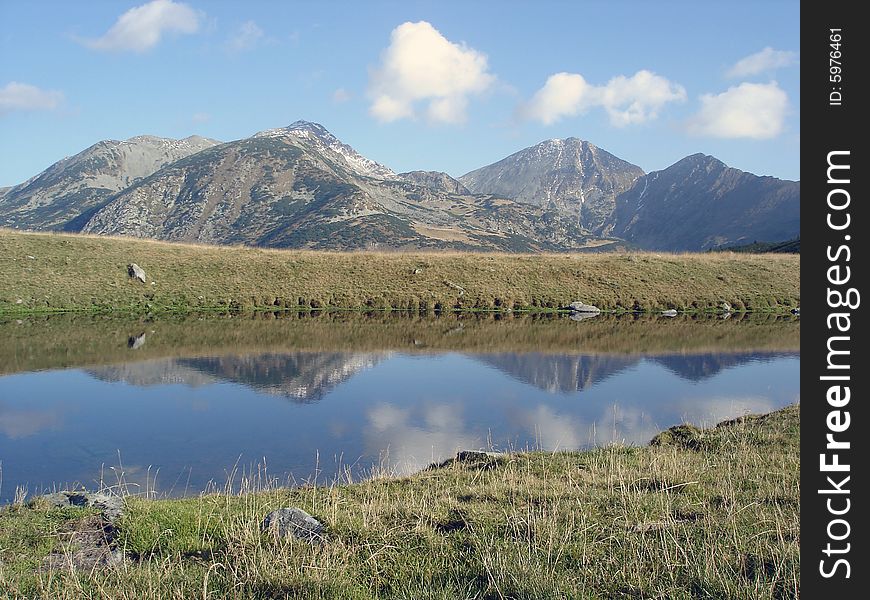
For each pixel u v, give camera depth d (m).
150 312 46.28
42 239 54.00
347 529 8.86
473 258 60.66
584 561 7.84
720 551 8.06
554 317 48.16
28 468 15.73
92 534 9.21
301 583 7.19
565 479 12.02
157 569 7.64
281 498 11.54
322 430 19.08
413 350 33.44
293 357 30.84
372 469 15.31
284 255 58.88
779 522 9.04
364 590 7.27
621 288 54.94
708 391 24.69
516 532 8.70
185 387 24.44
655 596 7.05
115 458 16.52
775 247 99.81
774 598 7.02
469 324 44.06
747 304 53.44
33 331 37.22
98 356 30.23
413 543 8.54
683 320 47.12
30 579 7.67
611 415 21.06
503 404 22.47
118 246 55.72
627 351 33.78
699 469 12.26
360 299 51.81
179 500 11.43
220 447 17.41
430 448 17.42
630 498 10.25
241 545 8.25
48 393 23.28
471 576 7.56
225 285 51.91
